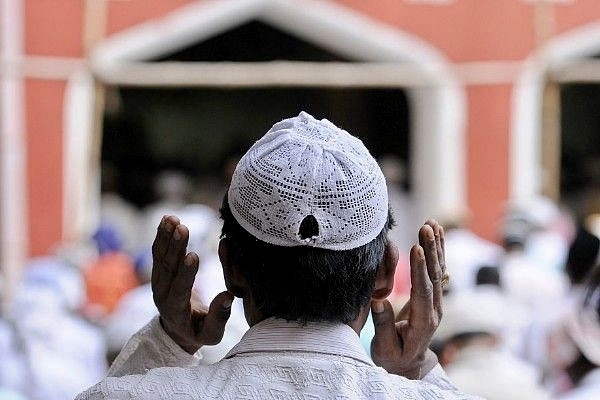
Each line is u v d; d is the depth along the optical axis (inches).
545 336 348.8
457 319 248.7
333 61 843.4
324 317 117.2
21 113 666.8
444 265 124.3
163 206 727.7
